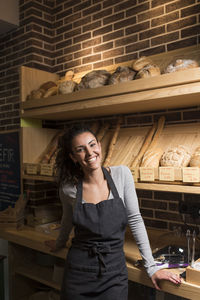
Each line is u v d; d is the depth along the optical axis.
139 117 2.20
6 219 2.35
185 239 1.75
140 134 2.10
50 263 2.28
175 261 1.51
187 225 1.80
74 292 1.40
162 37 2.09
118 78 1.79
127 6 2.29
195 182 1.44
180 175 1.50
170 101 1.73
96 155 1.44
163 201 2.09
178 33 2.01
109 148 2.10
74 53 2.63
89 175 1.48
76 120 2.61
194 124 1.88
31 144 2.47
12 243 2.37
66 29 2.70
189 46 1.96
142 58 1.82
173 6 2.04
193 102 1.77
